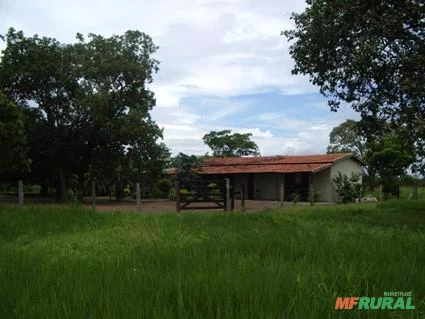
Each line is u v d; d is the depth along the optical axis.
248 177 41.84
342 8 15.16
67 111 37.12
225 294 4.19
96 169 37.84
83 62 36.72
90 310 3.95
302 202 35.22
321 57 16.73
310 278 4.82
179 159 39.16
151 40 39.56
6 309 4.22
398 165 36.62
